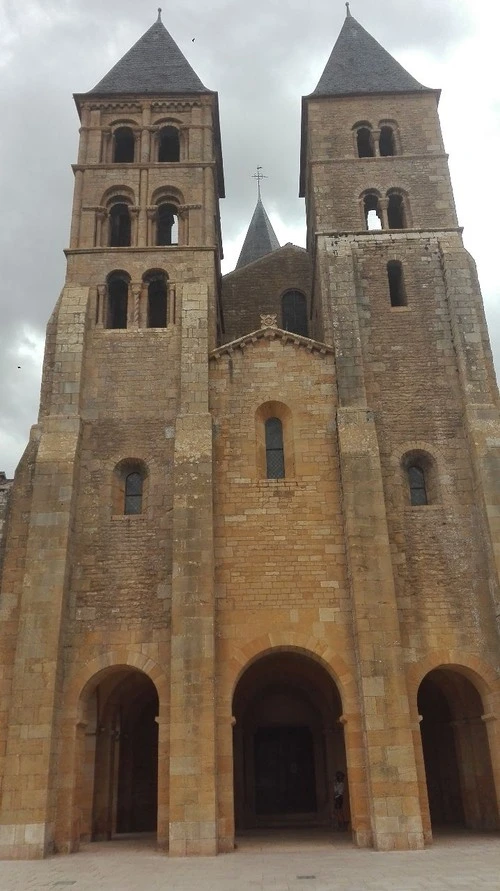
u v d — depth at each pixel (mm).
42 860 19531
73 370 27094
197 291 28906
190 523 23844
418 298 28844
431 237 30219
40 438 25891
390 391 27016
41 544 23781
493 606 23453
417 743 21781
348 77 35812
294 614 23344
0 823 20359
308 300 37312
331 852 19891
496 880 14672
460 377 26953
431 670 22797
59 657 22484
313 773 29500
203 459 24922
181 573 23078
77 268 29859
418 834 20047
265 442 27078
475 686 23406
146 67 36688
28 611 22828
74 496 24953
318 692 29391
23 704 21672
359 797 21109
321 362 27516
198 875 16359
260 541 24406
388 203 31828
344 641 22953
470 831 23609
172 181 32344
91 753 24094
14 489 25219
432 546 24422
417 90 34375
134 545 24594
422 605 23547
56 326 28531
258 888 14398
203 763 20766
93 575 24172
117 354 27969
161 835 20922
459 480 25469
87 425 26625
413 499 26031
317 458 25781
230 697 22219
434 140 33250
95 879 16000
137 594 23812
